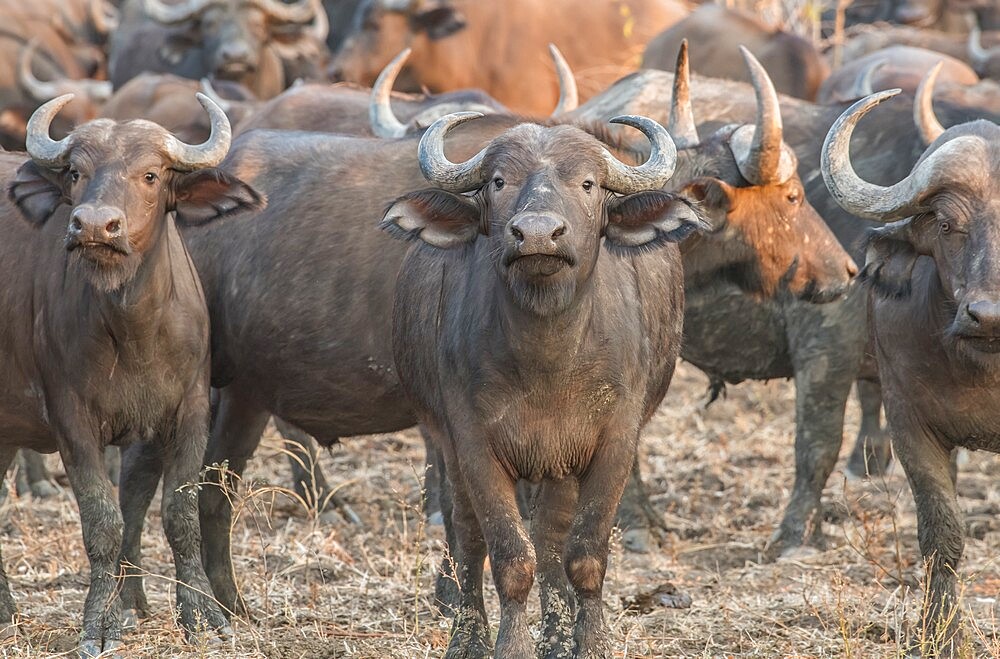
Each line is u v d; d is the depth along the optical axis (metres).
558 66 35.25
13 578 28.84
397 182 27.09
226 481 27.67
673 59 53.72
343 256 26.56
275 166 28.30
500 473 21.39
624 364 21.58
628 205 21.20
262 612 26.73
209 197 25.00
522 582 20.95
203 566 27.19
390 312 25.81
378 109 32.81
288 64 70.00
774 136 28.70
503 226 19.94
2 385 25.77
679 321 25.39
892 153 33.53
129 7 77.81
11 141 59.84
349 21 82.38
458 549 23.41
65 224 25.27
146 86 55.28
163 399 24.91
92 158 23.53
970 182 22.22
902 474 38.50
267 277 27.11
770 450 40.31
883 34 65.19
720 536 33.41
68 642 24.61
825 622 25.91
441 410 22.47
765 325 33.12
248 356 27.44
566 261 19.20
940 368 23.61
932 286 23.36
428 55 58.97
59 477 38.56
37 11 72.56
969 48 60.59
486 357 21.05
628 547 32.34
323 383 26.73
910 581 28.88
